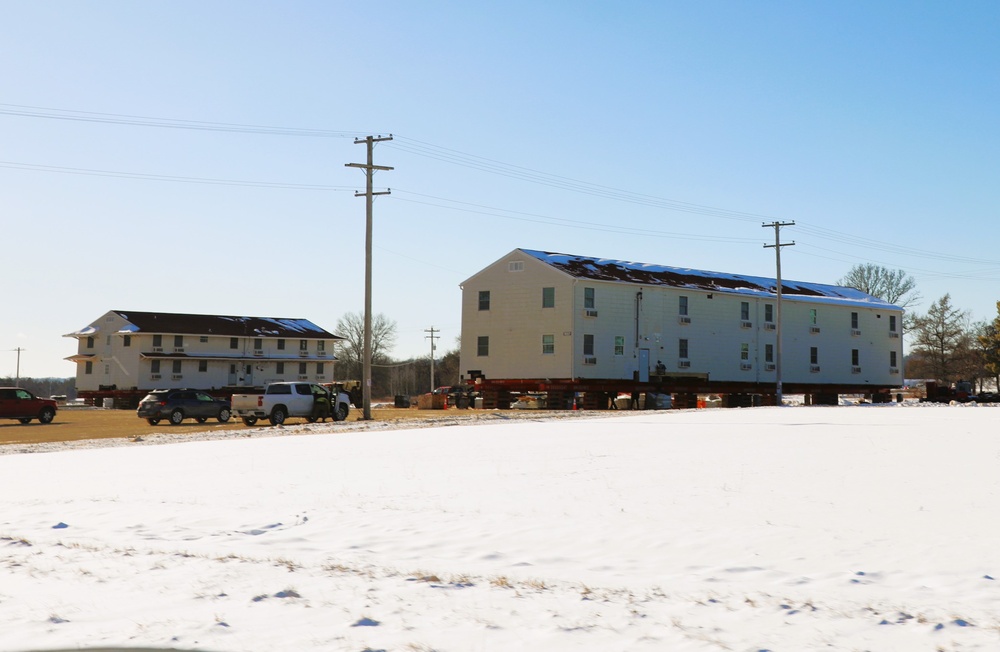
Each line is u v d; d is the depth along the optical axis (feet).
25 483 64.49
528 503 48.26
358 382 207.82
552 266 205.05
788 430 104.01
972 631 25.12
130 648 26.00
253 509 49.21
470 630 26.58
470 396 236.84
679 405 222.07
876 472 58.70
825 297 257.55
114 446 104.37
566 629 26.37
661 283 218.79
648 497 49.34
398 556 36.37
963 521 40.34
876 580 30.78
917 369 416.87
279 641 26.22
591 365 202.59
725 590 29.94
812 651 23.99
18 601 31.42
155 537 41.96
